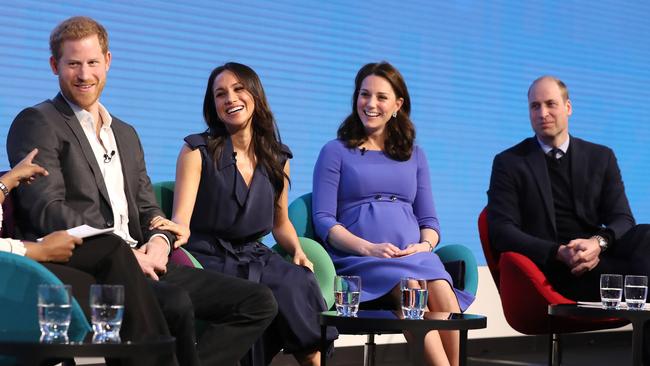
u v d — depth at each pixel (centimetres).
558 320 1288
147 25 1446
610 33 1947
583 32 1912
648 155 1983
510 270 1292
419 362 931
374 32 1680
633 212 1958
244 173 1162
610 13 1947
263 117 1166
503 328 1775
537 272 1280
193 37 1491
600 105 1927
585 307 1113
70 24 973
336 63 1638
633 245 1336
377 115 1304
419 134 1719
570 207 1394
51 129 954
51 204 920
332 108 1630
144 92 1440
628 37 1970
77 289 816
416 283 988
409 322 928
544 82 1405
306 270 1134
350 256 1252
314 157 1611
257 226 1152
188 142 1145
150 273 949
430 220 1324
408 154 1326
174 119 1468
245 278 1109
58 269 815
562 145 1410
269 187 1166
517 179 1388
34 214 917
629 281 1109
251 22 1550
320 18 1622
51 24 1366
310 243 1217
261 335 1060
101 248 827
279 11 1580
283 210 1208
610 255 1359
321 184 1304
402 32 1708
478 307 1741
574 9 1905
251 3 1550
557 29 1881
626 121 1958
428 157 1725
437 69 1739
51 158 943
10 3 1334
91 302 692
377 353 1625
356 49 1659
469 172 1773
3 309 753
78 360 1330
